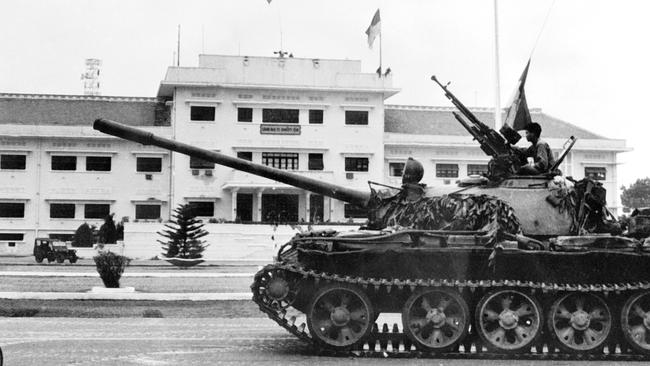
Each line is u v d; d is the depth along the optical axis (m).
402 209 15.52
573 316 13.80
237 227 58.62
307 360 13.16
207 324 19.19
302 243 14.06
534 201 15.01
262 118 68.12
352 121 69.25
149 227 58.00
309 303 13.75
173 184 67.19
